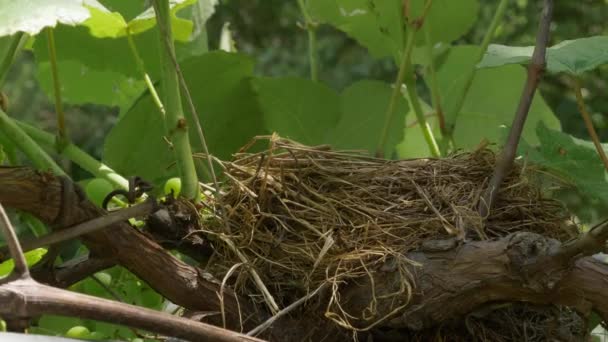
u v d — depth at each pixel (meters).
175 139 0.70
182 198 0.70
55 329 0.76
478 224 0.69
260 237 0.70
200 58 0.80
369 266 0.67
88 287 0.76
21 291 0.54
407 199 0.72
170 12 0.72
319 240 0.70
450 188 0.72
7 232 0.55
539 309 0.67
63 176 0.64
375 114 0.87
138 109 0.79
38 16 0.61
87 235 0.65
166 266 0.67
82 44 0.83
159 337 0.69
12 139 0.69
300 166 0.73
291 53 3.13
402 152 0.96
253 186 0.72
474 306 0.65
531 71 0.69
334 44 3.07
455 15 0.85
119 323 0.56
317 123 0.86
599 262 0.63
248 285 0.69
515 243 0.63
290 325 0.69
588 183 0.72
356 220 0.70
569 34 2.79
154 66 0.83
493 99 0.92
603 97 2.58
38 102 2.37
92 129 2.43
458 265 0.65
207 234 0.71
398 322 0.66
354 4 0.87
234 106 0.84
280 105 0.85
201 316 0.66
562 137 0.72
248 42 3.29
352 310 0.67
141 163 0.81
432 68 0.85
